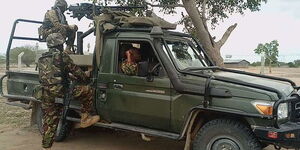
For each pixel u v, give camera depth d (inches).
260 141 195.6
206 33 344.2
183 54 239.8
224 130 200.4
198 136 209.6
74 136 294.4
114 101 237.3
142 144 274.8
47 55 229.3
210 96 204.1
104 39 245.4
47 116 227.5
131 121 235.3
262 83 211.9
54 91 224.2
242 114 194.2
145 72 218.4
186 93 211.0
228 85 202.8
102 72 242.8
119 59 239.5
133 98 229.1
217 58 350.0
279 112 193.5
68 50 276.4
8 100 313.9
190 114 209.3
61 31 265.7
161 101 219.0
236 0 398.6
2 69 964.0
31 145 268.7
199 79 209.5
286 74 971.3
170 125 219.5
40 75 230.2
